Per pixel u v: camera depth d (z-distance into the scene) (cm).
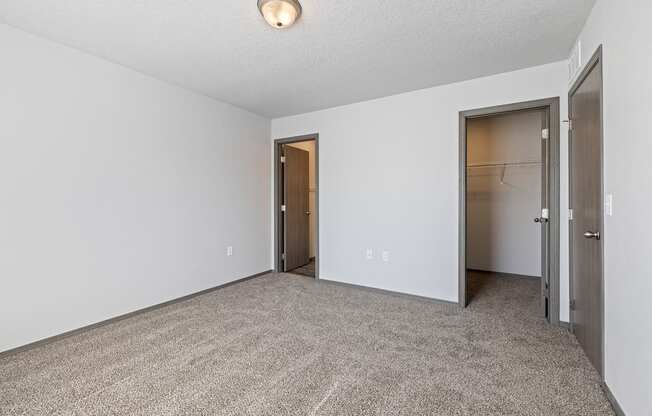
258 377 190
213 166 373
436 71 293
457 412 158
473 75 301
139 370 198
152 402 166
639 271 138
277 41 239
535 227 442
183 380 187
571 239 252
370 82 320
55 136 240
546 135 282
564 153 267
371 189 375
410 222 349
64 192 245
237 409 161
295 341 239
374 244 375
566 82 267
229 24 216
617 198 161
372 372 196
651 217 129
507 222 461
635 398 141
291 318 287
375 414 157
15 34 220
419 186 343
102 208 269
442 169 329
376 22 212
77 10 199
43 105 233
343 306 320
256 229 440
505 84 294
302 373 194
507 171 460
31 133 227
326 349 226
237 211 408
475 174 482
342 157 397
